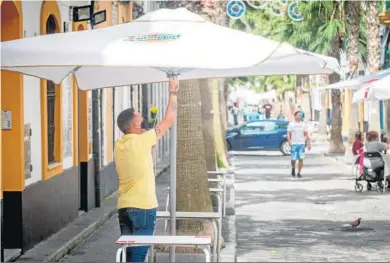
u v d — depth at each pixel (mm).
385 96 27062
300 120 41156
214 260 15734
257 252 20016
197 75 16031
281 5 43656
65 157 24266
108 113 33469
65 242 20750
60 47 13055
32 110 20234
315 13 54375
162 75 16344
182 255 18672
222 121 48406
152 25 13859
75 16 25672
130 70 16312
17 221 18953
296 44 55719
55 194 22391
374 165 33406
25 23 19672
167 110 14984
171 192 15586
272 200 30891
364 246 20875
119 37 13367
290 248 20609
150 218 14742
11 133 18953
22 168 19016
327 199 31078
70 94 25047
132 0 42688
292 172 41312
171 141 15570
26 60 12961
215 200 25625
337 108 55625
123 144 14688
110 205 29219
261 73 15570
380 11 54875
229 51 12875
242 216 26453
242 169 46562
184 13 14117
